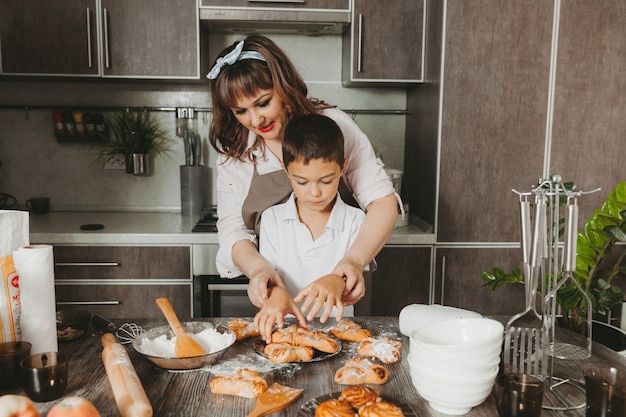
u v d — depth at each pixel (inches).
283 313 43.1
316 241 60.0
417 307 48.7
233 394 36.6
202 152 117.0
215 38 113.5
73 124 112.2
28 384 35.4
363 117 118.3
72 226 100.4
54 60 99.0
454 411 34.4
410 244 98.0
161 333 45.9
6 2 97.3
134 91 114.9
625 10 94.5
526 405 32.0
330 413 31.9
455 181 97.0
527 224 38.1
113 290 96.0
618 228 69.5
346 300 49.2
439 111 95.3
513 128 96.3
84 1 98.0
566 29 94.5
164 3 99.0
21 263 39.2
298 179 51.0
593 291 85.0
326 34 115.1
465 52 94.1
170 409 34.8
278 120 54.8
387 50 102.1
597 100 96.3
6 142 114.2
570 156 97.3
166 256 95.7
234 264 60.9
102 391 37.6
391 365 41.8
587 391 33.3
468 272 99.2
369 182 61.1
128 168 113.8
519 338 39.5
